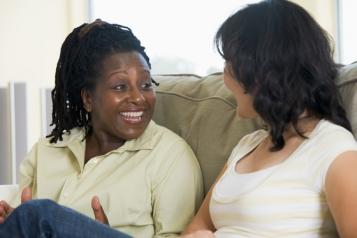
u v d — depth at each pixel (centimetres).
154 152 155
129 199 150
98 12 387
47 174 164
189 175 153
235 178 125
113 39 158
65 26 378
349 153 104
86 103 163
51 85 375
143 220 150
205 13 377
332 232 113
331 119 116
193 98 173
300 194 110
